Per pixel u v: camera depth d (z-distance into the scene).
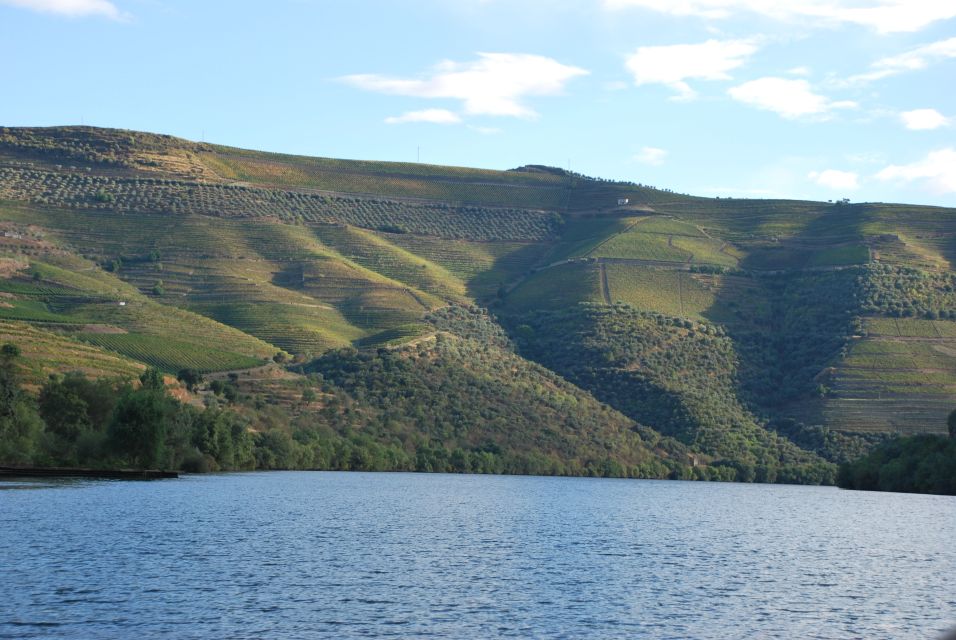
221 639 63.94
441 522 132.00
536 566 95.38
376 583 82.94
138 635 64.06
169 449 181.88
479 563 95.75
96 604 71.19
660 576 91.88
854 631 71.62
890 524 148.88
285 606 73.12
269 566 88.75
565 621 71.94
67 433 171.50
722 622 73.38
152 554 92.00
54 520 111.31
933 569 100.50
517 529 127.50
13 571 80.94
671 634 69.44
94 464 168.12
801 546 118.38
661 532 131.12
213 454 195.75
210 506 135.50
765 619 74.69
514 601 78.00
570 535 123.06
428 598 77.88
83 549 92.62
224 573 84.44
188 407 197.75
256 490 168.50
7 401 160.75
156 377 189.12
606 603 78.56
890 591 87.19
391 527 123.06
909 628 72.81
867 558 108.19
